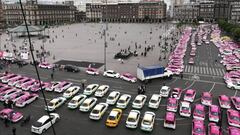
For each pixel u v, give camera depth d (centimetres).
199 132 3466
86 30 19625
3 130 3694
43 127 3600
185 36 14800
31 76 6412
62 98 4672
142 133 3619
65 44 11994
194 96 4972
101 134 3581
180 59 8212
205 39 13838
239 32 12075
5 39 13675
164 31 18550
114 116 3834
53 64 7625
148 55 9244
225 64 7781
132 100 4847
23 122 3862
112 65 7638
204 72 7019
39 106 4559
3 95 4753
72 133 3603
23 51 9394
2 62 7756
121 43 12281
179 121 4006
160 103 4706
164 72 6159
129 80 6016
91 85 5266
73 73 6762
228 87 5647
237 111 4234
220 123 3703
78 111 4369
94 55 9169
